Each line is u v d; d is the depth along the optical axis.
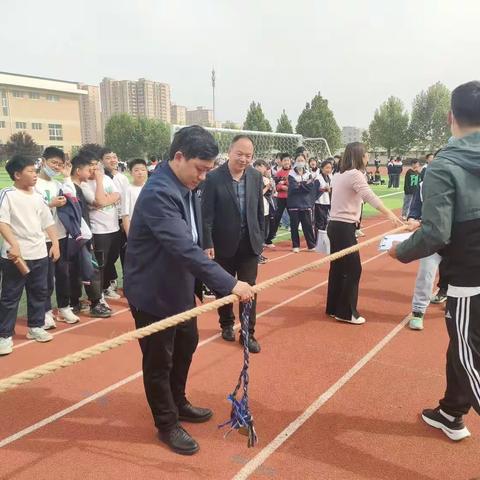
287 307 5.77
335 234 4.96
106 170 6.11
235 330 4.96
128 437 3.09
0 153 49.91
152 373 2.83
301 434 3.11
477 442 3.02
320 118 58.66
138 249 2.71
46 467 2.80
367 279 7.08
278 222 10.09
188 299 2.84
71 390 3.71
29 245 4.50
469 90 2.39
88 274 5.30
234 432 3.13
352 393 3.64
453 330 2.54
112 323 5.28
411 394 3.62
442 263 2.60
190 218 2.86
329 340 4.68
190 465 2.80
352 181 4.74
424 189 2.46
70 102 81.62
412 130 62.75
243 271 4.38
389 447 2.97
